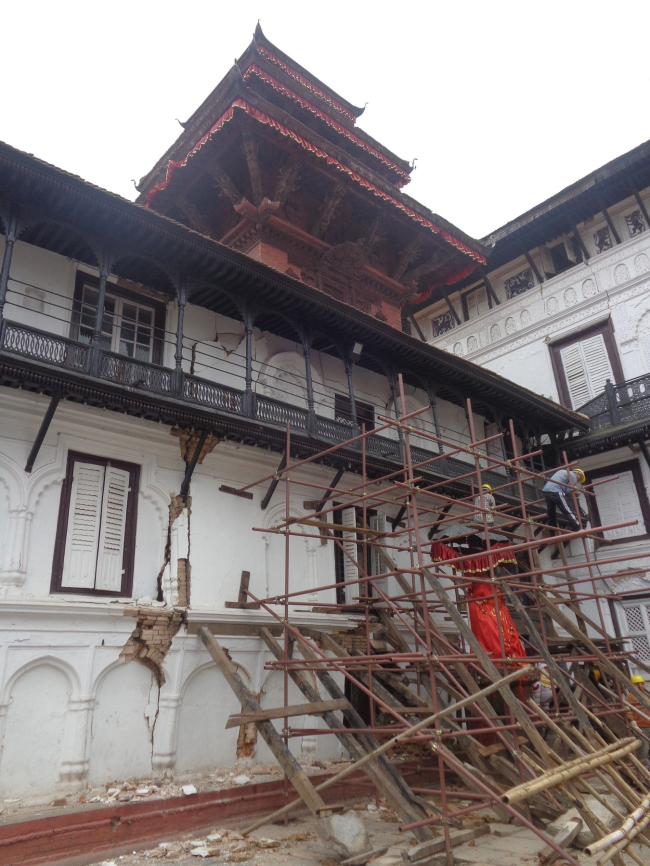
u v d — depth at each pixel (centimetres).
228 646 962
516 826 717
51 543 864
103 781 803
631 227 1923
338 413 1382
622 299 1888
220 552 1028
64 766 776
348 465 1177
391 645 1153
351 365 1268
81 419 920
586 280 1986
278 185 1391
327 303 1150
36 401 876
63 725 793
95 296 1056
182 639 914
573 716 781
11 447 859
